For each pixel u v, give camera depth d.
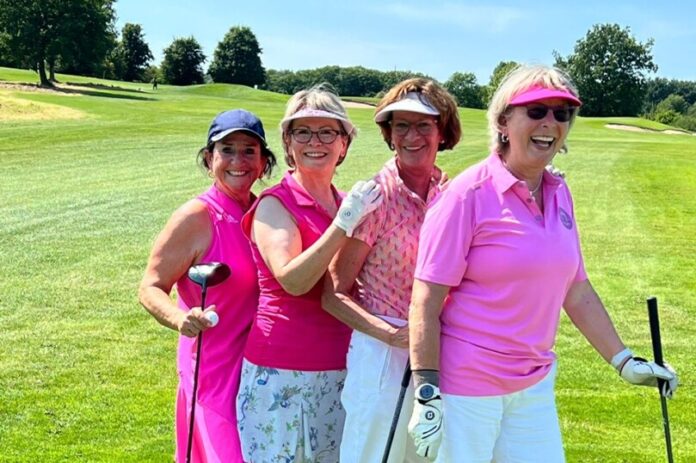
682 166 22.19
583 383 5.71
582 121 49.44
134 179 16.17
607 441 4.71
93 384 5.49
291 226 2.99
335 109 3.03
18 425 4.76
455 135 2.96
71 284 8.16
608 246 10.88
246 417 3.09
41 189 14.52
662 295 8.35
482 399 2.58
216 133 3.30
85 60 51.47
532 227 2.52
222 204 3.31
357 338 2.89
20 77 54.34
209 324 2.88
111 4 52.41
